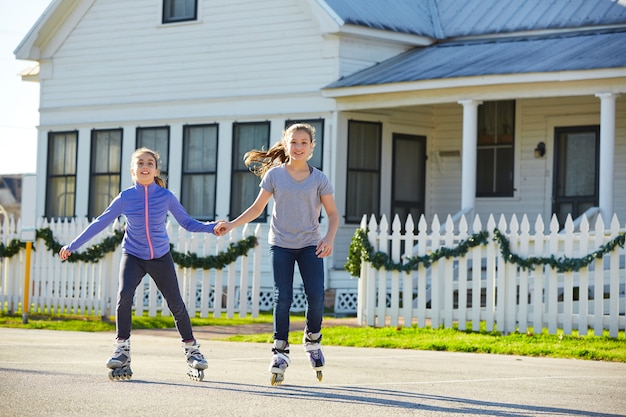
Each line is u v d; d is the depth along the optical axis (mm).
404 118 27500
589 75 21891
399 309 18078
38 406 8242
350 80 25859
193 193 29125
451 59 25812
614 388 10328
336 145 26312
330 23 26031
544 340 15586
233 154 28344
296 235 9742
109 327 19422
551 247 16438
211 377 10516
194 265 20609
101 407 8227
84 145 31219
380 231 18281
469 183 23750
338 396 9133
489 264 17016
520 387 10219
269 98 27688
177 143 29406
